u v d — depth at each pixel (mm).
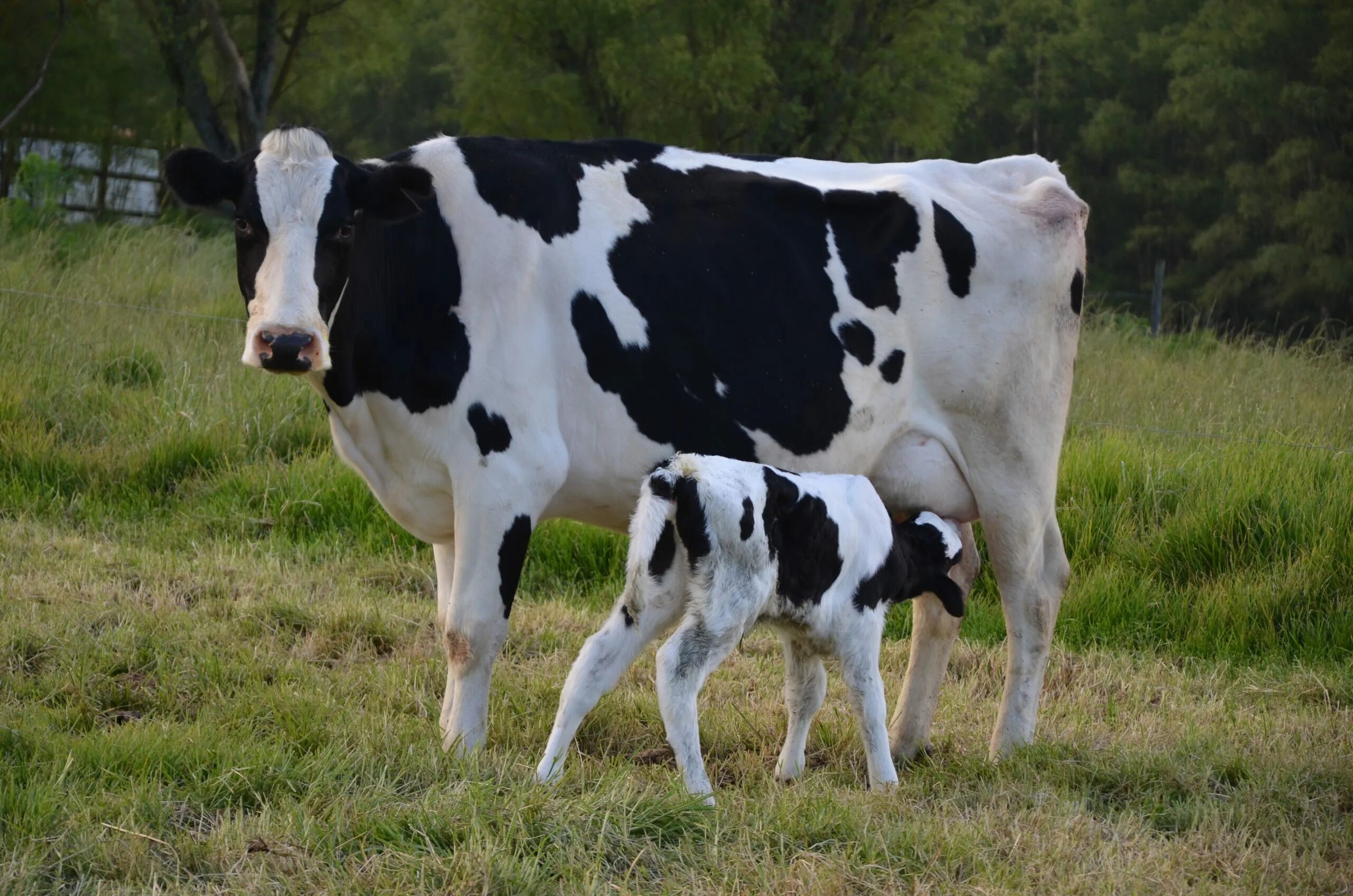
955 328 6535
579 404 6027
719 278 6164
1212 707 7305
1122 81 47156
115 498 10078
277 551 9242
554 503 6262
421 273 5848
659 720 6605
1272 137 42094
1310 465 10445
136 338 12281
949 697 7578
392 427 5957
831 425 6305
